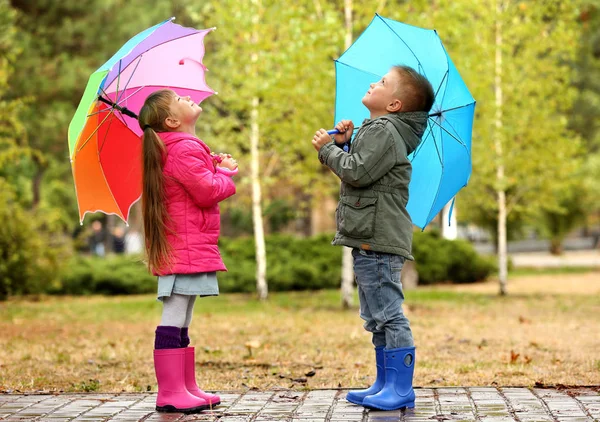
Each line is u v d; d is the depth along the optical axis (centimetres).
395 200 466
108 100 479
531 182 1753
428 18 1358
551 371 657
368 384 598
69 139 441
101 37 2019
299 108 1385
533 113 1653
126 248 3397
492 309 1366
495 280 2297
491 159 1623
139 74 503
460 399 493
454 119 502
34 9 1955
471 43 1616
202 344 888
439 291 1856
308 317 1238
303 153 1466
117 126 494
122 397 516
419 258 2164
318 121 1372
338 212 477
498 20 1627
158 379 468
